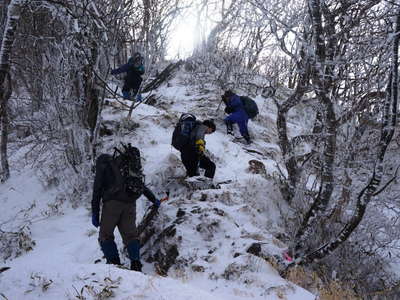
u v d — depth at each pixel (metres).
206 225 4.69
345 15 4.83
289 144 6.16
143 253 4.79
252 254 4.16
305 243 4.44
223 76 11.54
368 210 5.18
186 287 3.22
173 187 6.37
